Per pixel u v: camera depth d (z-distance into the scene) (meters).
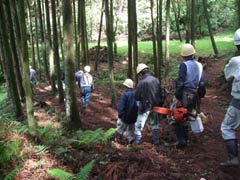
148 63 19.25
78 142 5.88
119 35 29.83
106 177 4.61
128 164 4.89
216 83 13.32
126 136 6.91
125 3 30.53
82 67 18.78
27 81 7.11
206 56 19.95
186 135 6.20
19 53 12.63
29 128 6.32
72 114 7.84
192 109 5.77
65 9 7.30
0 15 8.57
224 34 28.73
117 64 20.16
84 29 18.03
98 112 10.95
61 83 12.28
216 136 6.91
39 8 16.72
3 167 4.62
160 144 6.45
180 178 4.73
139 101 6.26
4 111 12.05
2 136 5.47
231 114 4.92
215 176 4.92
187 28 20.39
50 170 4.21
